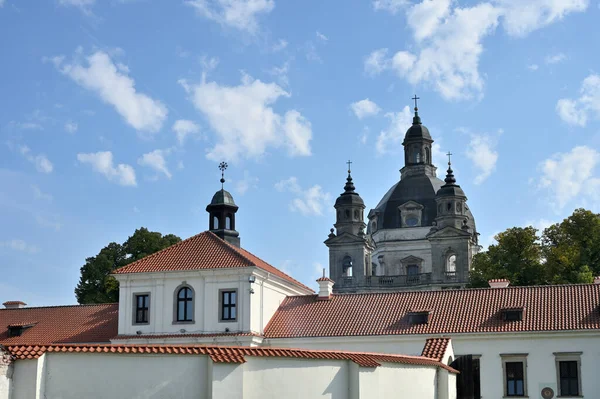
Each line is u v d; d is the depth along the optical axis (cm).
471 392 4944
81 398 3344
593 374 5434
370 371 3744
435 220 12519
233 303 6103
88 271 10288
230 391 3325
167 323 6178
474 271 9700
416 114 13800
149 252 10388
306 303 6462
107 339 6344
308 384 3569
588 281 8231
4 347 3294
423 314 5897
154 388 3362
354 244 12500
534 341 5581
